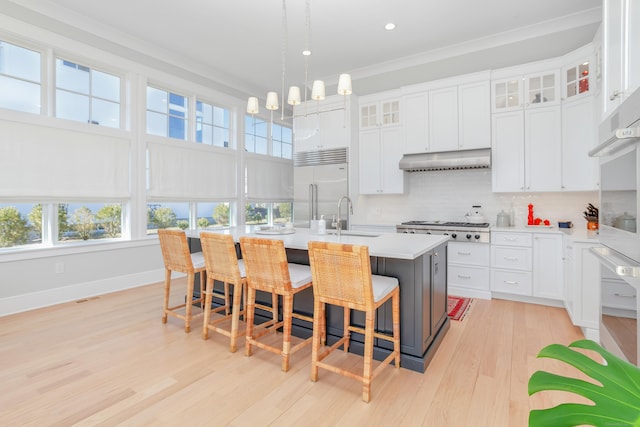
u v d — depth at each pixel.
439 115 4.43
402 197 5.07
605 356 0.65
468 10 3.55
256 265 2.33
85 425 1.68
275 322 2.81
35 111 3.51
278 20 3.73
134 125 4.28
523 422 1.70
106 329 2.90
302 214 5.44
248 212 6.05
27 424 1.69
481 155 4.02
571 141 3.62
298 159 5.51
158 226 4.65
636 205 1.20
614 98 1.43
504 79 4.04
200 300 3.34
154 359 2.36
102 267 4.01
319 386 2.03
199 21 3.75
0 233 3.32
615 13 1.45
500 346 2.57
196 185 5.01
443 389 2.00
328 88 5.53
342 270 1.94
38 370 2.20
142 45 4.23
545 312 3.35
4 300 3.25
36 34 3.41
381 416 1.75
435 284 2.53
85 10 3.53
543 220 4.11
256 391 1.98
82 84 3.88
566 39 3.82
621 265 1.22
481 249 3.84
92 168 3.88
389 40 4.18
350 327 2.42
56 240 3.69
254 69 5.09
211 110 5.35
